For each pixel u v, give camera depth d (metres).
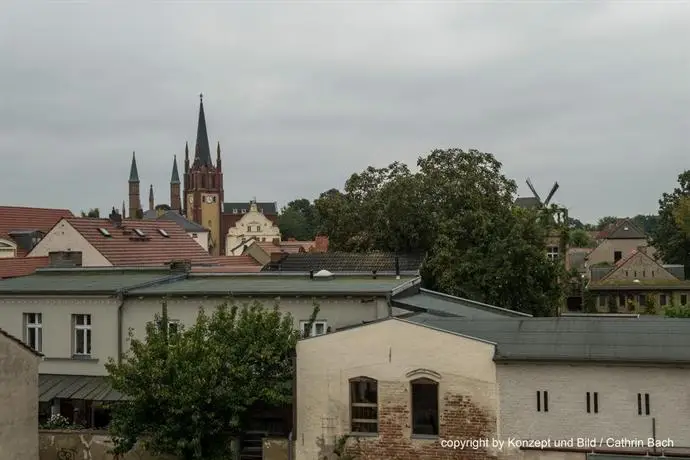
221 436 23.22
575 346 20.44
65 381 29.20
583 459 19.64
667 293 86.12
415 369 21.28
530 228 47.81
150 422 22.88
